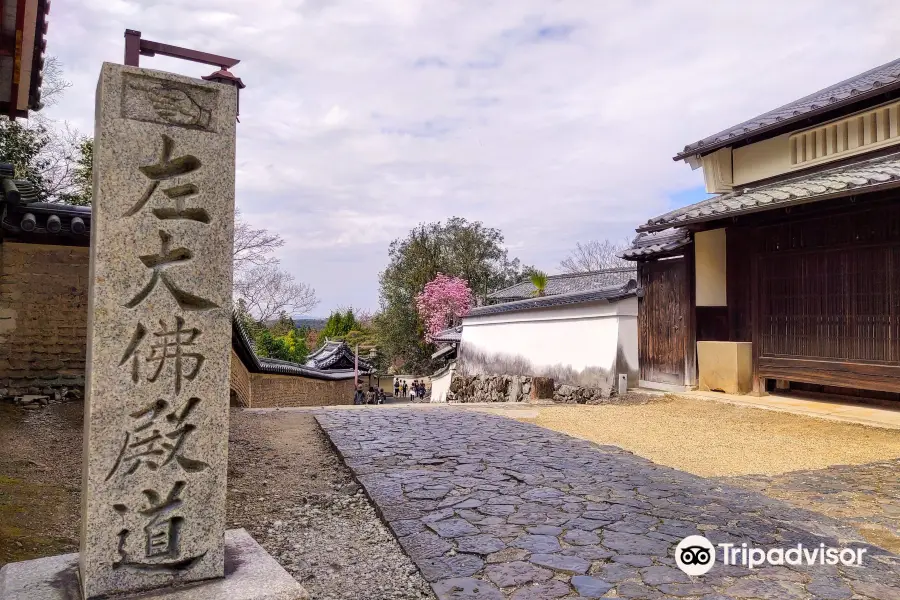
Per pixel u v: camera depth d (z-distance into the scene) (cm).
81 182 1927
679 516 472
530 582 355
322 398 2114
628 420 953
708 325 1148
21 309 876
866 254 866
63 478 559
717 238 1142
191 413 296
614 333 1277
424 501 518
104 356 276
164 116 296
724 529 441
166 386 290
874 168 809
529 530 443
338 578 381
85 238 905
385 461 665
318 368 2602
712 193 1201
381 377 3812
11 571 302
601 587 347
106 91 283
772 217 1005
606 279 2478
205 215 304
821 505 505
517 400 1502
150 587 281
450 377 2070
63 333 902
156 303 289
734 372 1057
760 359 1034
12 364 866
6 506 460
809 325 951
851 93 841
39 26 683
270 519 500
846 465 638
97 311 275
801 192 813
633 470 620
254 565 316
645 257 1270
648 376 1269
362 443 765
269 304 2920
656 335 1253
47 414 798
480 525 455
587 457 682
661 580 356
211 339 302
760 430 834
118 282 281
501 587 349
